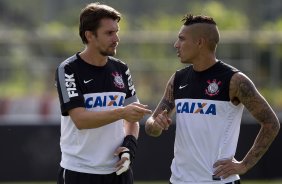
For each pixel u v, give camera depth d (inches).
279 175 1437.0
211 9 3272.6
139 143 1409.9
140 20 3321.9
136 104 685.3
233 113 689.0
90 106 723.4
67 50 2167.8
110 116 691.4
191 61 700.0
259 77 2144.4
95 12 717.9
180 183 698.8
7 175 1418.6
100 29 716.0
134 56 2162.9
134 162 1411.2
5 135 1418.6
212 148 687.1
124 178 748.6
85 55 729.6
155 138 1409.9
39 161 1421.0
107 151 732.0
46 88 2140.7
